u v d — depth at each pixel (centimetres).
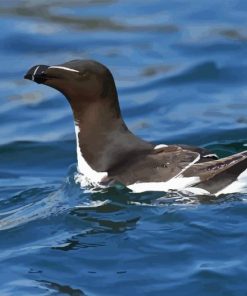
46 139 1862
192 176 1362
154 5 2542
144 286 1175
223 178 1364
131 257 1239
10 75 2211
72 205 1396
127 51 2291
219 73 2144
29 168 1734
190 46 2289
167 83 2112
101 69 1418
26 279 1210
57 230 1344
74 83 1412
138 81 2130
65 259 1248
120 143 1420
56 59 2283
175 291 1163
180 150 1398
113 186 1389
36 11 2505
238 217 1305
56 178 1658
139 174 1382
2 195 1552
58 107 2036
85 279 1199
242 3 2522
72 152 1794
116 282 1187
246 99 2020
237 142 1728
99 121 1425
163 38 2348
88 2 2553
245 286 1166
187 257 1229
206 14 2472
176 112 1978
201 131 1856
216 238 1262
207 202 1343
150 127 1909
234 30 2359
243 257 1221
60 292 1173
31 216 1401
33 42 2364
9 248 1304
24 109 2031
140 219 1327
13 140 1862
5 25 2433
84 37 2377
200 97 2044
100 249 1266
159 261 1227
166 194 1359
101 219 1345
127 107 2008
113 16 2481
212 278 1180
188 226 1291
